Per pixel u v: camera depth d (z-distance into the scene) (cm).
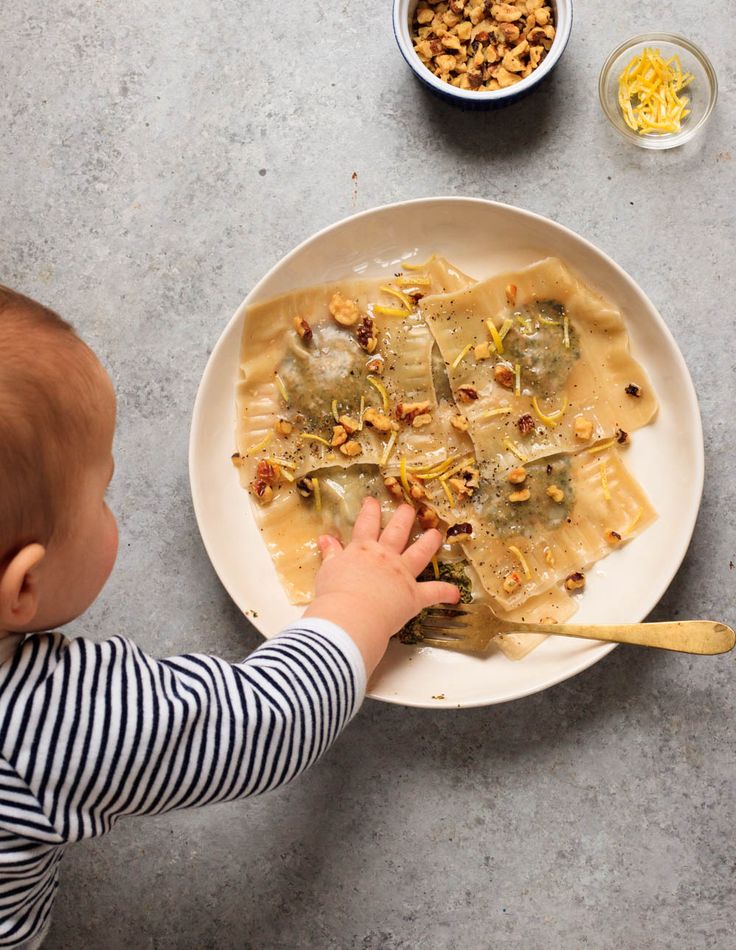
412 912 129
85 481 88
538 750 129
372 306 127
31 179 138
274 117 136
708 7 131
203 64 138
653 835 127
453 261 128
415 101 134
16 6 140
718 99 131
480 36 128
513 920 128
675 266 130
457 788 129
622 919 127
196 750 93
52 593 91
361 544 116
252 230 135
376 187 134
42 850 98
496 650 123
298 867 130
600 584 124
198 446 124
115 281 136
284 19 137
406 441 126
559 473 124
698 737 127
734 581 127
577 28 133
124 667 94
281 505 127
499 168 133
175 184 137
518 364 125
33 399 83
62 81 139
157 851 132
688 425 120
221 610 132
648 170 131
